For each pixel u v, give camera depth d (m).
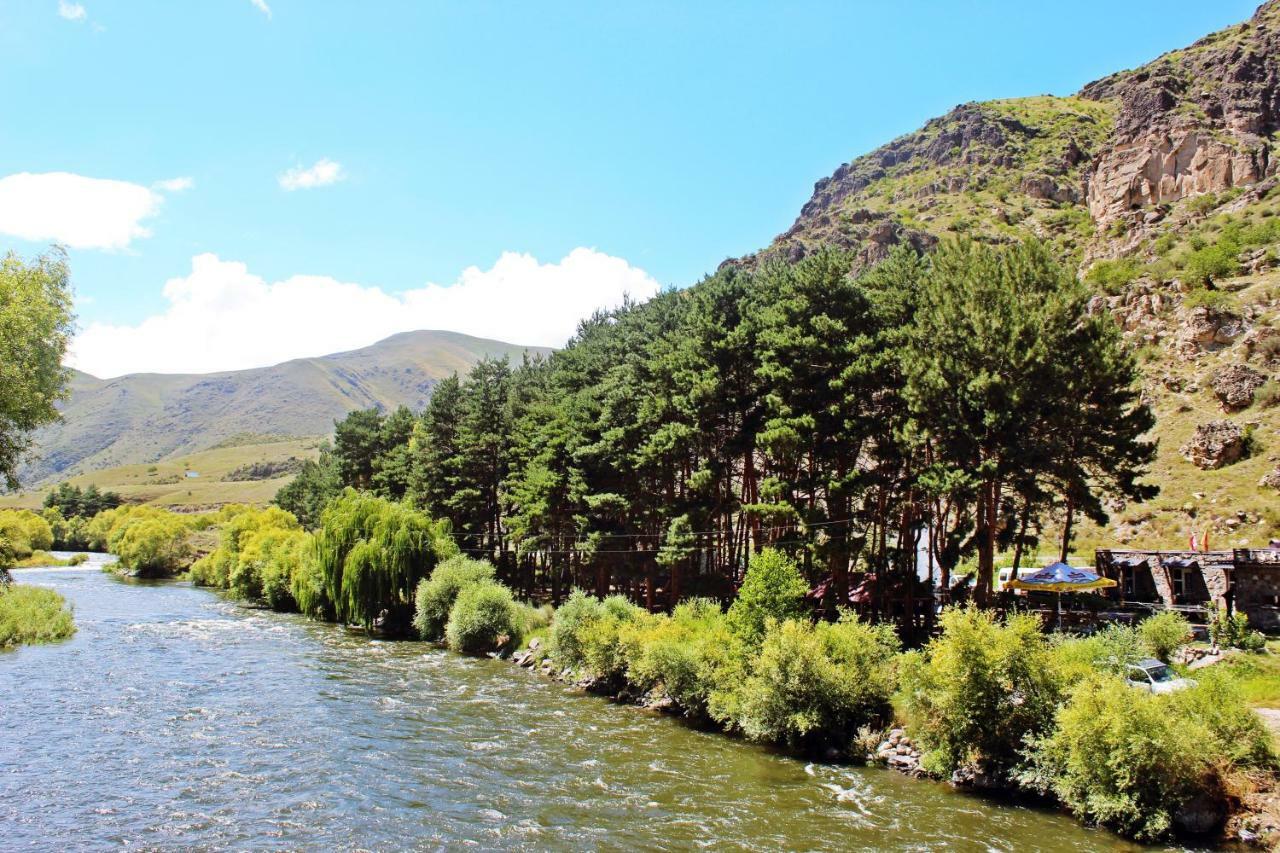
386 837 22.62
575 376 74.50
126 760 29.75
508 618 57.34
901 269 50.56
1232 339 75.50
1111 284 94.56
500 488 80.19
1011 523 45.56
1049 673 26.45
